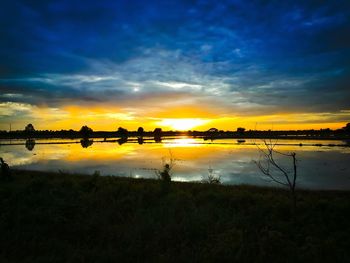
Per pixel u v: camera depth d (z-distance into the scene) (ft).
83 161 134.82
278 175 91.81
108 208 42.16
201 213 38.73
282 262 27.61
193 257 27.94
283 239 31.86
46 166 117.80
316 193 56.24
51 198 46.55
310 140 313.12
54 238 32.60
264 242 30.48
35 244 30.76
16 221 37.09
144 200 47.14
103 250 29.50
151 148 217.97
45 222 37.73
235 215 38.52
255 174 93.50
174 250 29.68
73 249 29.73
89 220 37.60
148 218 36.81
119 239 32.68
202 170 103.09
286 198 46.68
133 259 27.99
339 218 37.01
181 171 101.50
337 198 46.96
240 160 133.28
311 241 30.96
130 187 55.11
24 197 46.96
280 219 38.52
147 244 30.68
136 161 133.08
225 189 57.16
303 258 27.61
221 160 133.90
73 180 62.44
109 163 126.72
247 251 29.14
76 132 603.67
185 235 32.99
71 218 39.99
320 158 137.39
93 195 49.21
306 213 38.78
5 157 154.51
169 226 34.40
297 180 82.28
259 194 50.39
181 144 269.85
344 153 161.17
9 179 67.10
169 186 53.88
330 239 30.96
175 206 41.98
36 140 363.56
